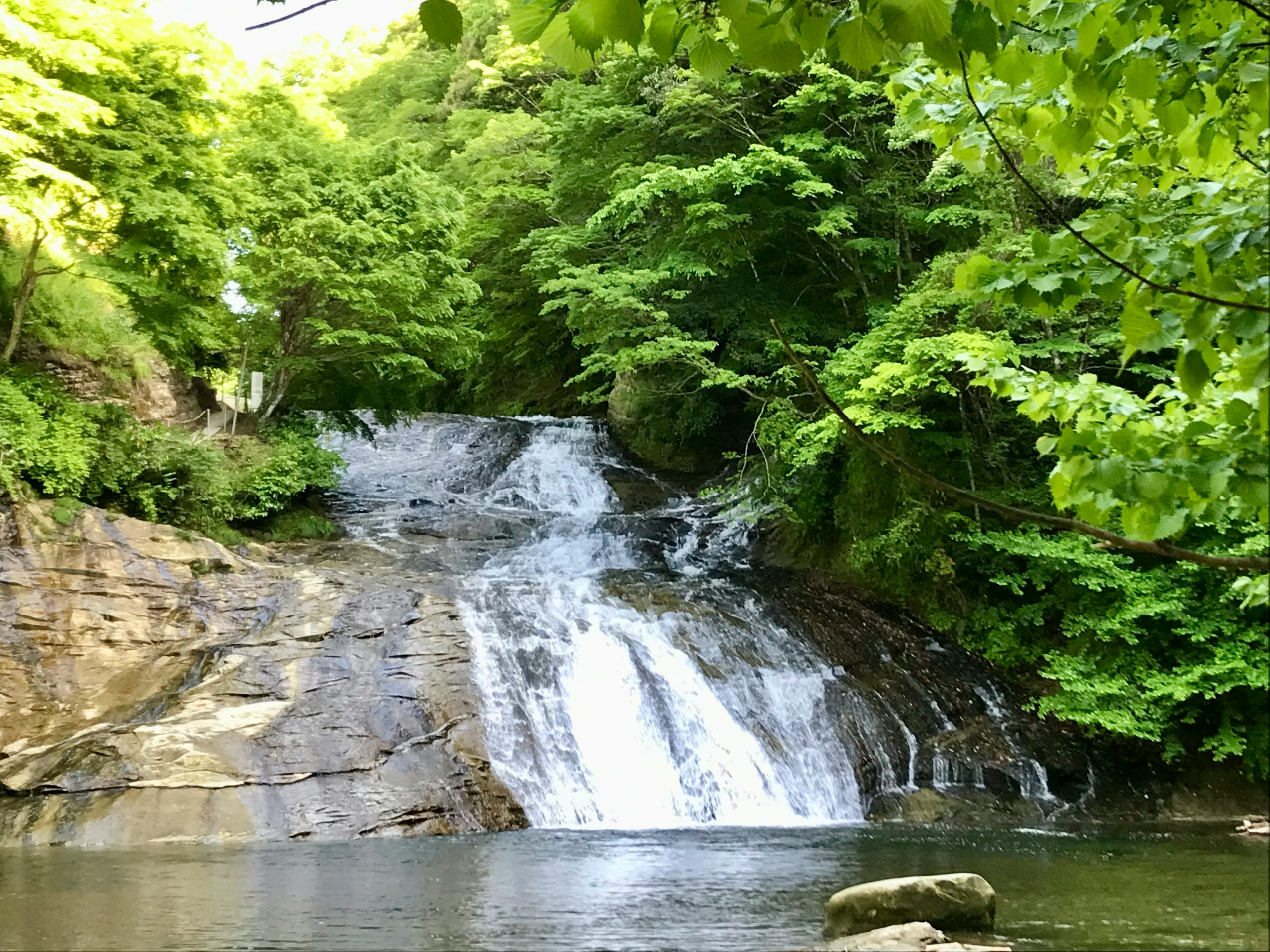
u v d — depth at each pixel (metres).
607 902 7.04
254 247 16.69
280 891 7.41
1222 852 9.88
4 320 14.98
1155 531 3.20
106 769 10.69
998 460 17.94
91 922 6.27
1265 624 14.47
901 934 5.64
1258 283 2.74
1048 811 13.71
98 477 14.21
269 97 18.55
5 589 12.22
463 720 12.54
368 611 13.73
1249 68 2.88
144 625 12.99
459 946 5.70
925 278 16.94
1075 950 5.58
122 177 14.25
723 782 13.38
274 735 11.54
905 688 15.89
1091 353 15.54
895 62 2.67
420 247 18.73
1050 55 3.34
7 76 12.50
